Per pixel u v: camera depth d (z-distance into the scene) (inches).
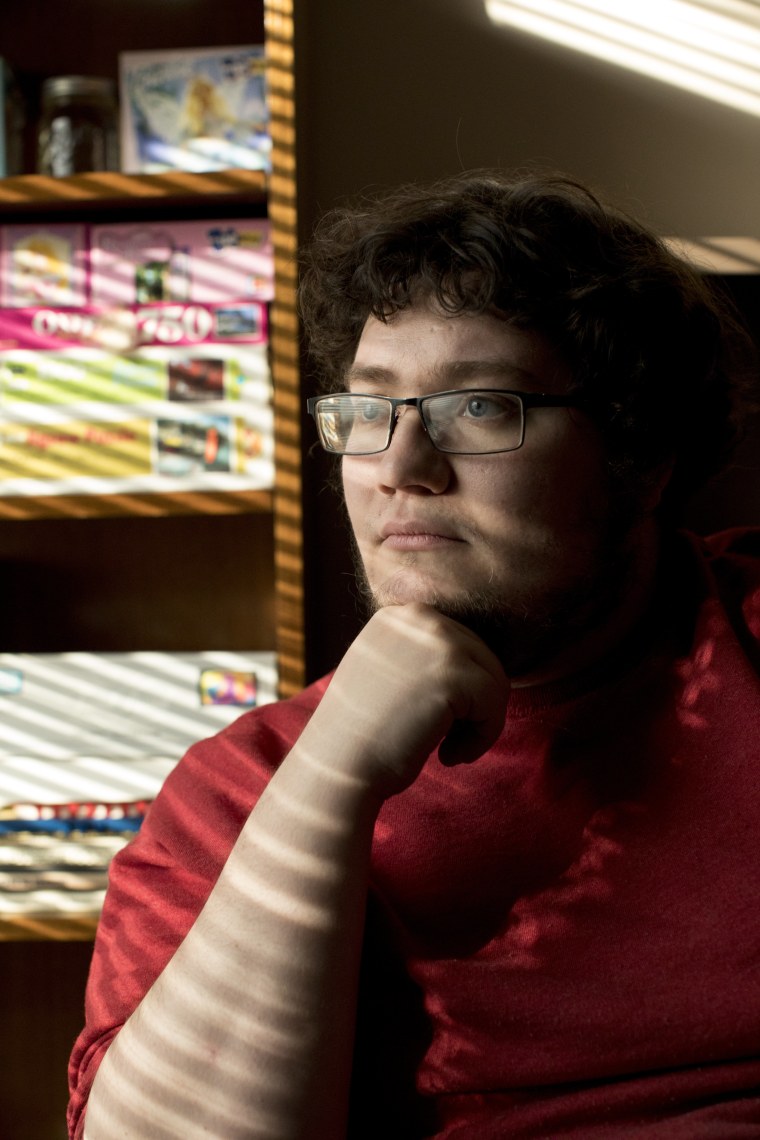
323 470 60.9
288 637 50.5
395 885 31.4
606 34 60.8
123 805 51.9
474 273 28.5
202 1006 27.2
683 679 30.9
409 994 30.9
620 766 30.2
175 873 34.9
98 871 51.2
